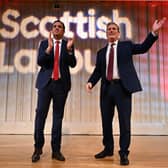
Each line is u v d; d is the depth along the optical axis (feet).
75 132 12.84
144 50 6.68
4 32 13.58
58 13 13.71
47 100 6.91
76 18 13.71
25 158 7.06
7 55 13.43
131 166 6.28
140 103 13.16
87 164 6.42
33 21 13.64
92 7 13.79
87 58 13.46
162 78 13.38
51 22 13.64
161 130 12.96
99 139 11.21
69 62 7.09
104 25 13.67
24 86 13.21
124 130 6.56
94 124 12.91
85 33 13.62
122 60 6.75
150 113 13.11
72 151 8.19
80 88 13.23
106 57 6.97
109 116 7.00
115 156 7.35
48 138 11.19
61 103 6.97
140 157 7.34
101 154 7.18
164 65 13.46
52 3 13.74
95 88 13.23
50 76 6.89
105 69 6.95
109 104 6.91
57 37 7.16
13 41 13.55
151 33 6.51
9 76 13.29
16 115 12.99
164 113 13.15
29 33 13.61
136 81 6.62
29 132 12.84
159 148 8.87
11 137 11.64
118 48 6.86
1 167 6.07
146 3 13.80
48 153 7.72
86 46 13.55
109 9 13.80
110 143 7.15
